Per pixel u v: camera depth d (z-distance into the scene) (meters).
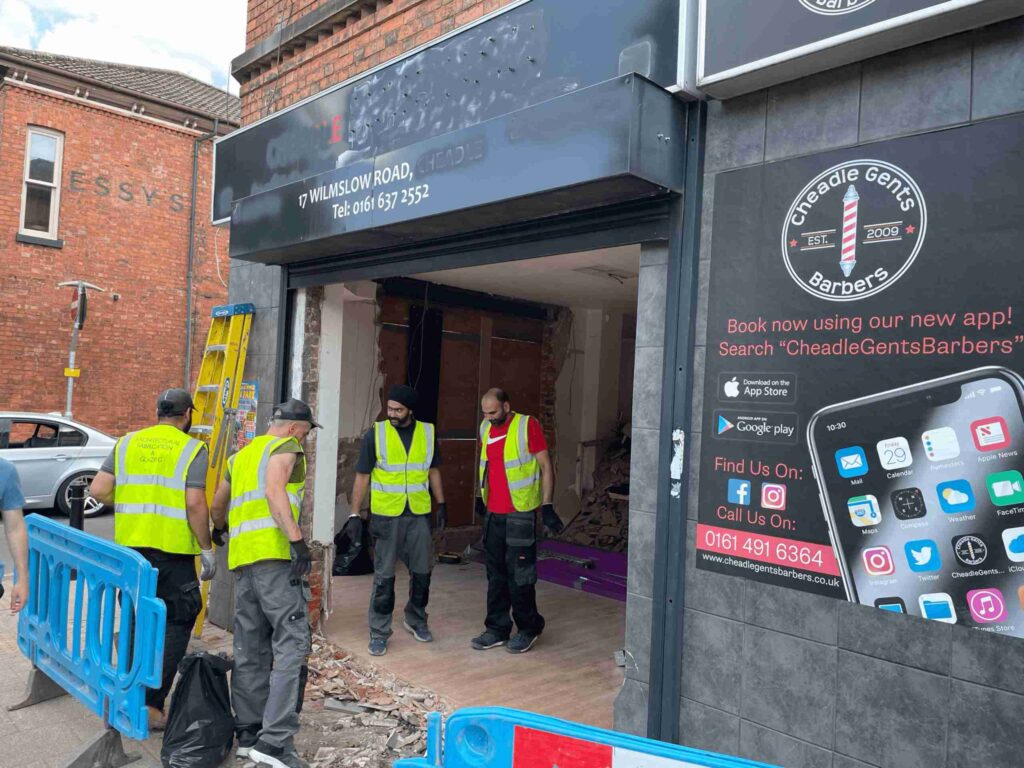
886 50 2.39
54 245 13.16
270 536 3.33
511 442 4.70
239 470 3.46
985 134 2.22
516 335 8.23
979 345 2.21
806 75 2.60
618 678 4.32
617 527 7.62
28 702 3.84
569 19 3.28
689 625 2.87
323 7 5.05
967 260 2.23
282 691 3.22
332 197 4.17
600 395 8.61
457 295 7.49
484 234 3.83
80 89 13.34
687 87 2.80
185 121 14.62
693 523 2.87
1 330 12.69
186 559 3.70
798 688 2.56
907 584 2.33
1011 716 2.12
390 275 4.42
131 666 3.11
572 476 8.55
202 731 3.17
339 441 6.86
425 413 7.44
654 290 3.07
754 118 2.77
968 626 2.21
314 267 4.94
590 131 2.87
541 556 7.09
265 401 5.25
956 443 2.24
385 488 4.73
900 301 2.37
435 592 6.11
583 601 5.95
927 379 2.30
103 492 3.65
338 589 6.14
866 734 2.40
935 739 2.26
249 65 5.80
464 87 3.75
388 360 7.25
